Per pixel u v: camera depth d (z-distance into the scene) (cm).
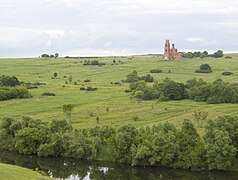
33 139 13688
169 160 12100
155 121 15862
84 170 12050
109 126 14075
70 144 13325
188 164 11938
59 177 11344
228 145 11738
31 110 18275
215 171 11819
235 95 19450
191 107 18325
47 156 13425
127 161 12619
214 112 16988
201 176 11481
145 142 12419
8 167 8469
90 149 13175
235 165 11912
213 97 19412
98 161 12900
